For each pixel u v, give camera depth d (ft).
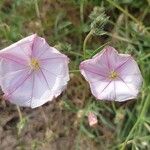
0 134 0.40
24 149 0.40
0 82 0.34
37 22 0.41
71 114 0.41
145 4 0.42
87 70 0.35
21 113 0.40
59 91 0.34
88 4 0.42
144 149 0.40
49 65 0.34
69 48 0.38
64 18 0.42
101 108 0.40
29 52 0.34
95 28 0.35
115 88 0.35
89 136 0.40
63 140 0.40
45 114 0.41
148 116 0.40
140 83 0.35
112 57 0.35
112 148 0.40
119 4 0.42
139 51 0.40
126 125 0.40
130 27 0.41
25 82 0.35
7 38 0.40
